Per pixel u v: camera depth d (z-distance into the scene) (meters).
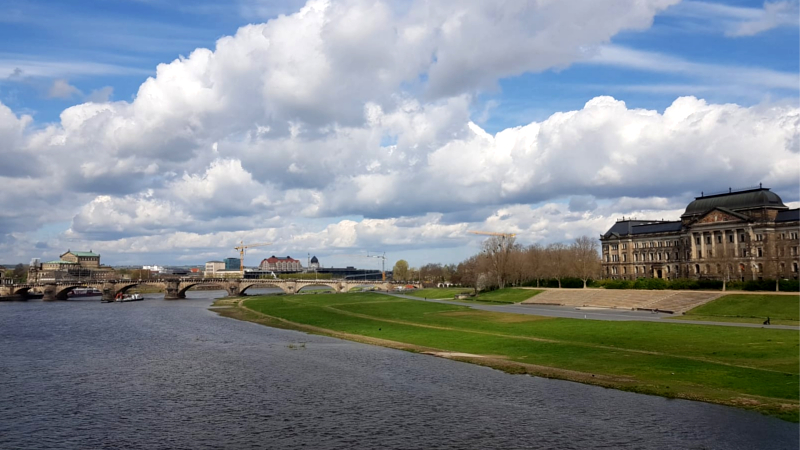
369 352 105.38
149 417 63.59
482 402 67.44
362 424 59.94
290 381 80.31
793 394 65.38
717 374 75.25
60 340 128.88
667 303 169.50
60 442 55.81
